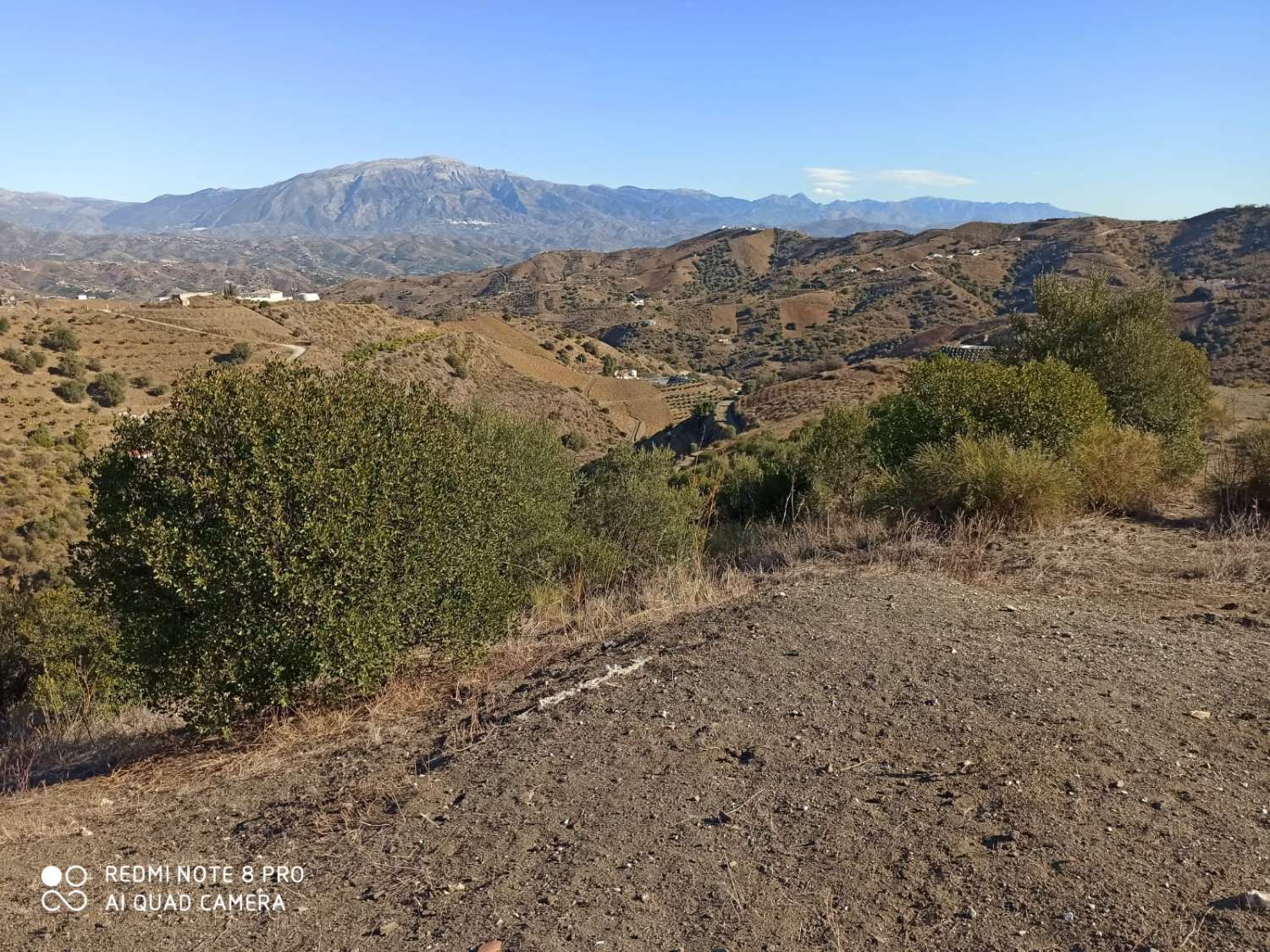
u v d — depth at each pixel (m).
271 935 2.93
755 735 3.94
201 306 82.44
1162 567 6.54
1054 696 3.95
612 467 13.02
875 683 4.34
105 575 5.46
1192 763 3.23
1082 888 2.50
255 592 5.20
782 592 6.25
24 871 3.75
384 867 3.29
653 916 2.67
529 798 3.65
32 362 58.22
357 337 84.69
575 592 8.78
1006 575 6.53
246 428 5.26
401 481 5.64
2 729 9.30
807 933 2.47
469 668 6.05
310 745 5.20
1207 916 2.31
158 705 5.66
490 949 2.57
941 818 2.99
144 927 3.09
